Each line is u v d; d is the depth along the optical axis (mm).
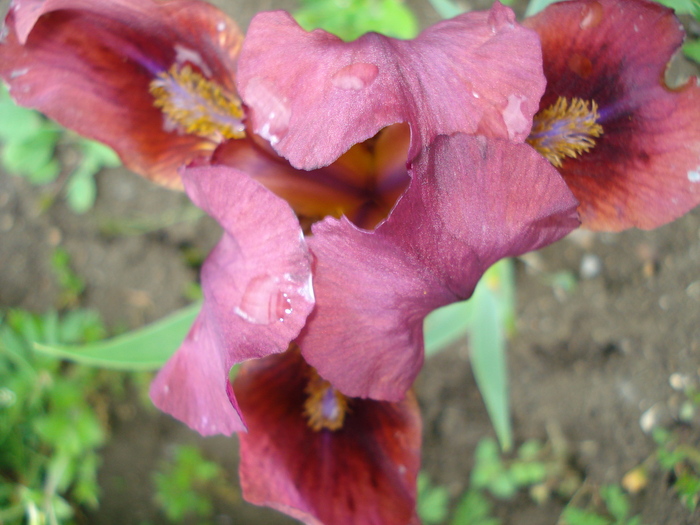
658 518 133
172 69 98
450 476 160
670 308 146
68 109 94
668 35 81
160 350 110
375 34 75
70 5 85
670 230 148
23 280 177
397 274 68
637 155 89
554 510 152
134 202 177
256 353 69
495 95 70
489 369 127
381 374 76
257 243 69
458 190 66
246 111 85
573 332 156
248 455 90
